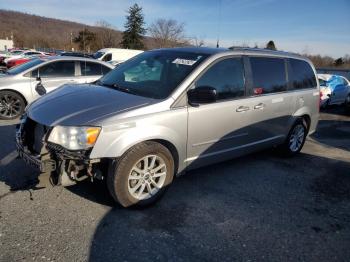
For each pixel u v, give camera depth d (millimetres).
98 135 3273
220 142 4395
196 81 4008
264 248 3287
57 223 3373
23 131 3701
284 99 5324
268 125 5148
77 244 3090
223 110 4270
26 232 3193
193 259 3035
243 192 4469
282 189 4695
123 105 3578
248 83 4684
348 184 5113
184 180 4680
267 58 5105
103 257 2955
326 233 3664
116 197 3545
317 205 4309
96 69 8711
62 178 3371
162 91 3895
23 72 7879
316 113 6285
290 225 3748
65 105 3635
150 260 2971
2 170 4406
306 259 3191
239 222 3701
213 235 3410
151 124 3562
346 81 14234
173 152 3920
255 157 5984
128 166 3484
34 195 3854
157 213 3725
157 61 4484
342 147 7395
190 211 3832
